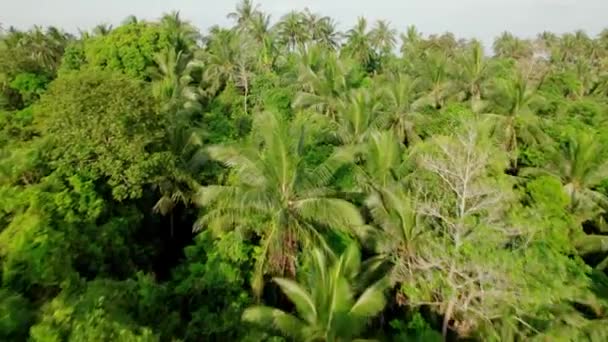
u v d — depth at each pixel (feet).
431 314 49.73
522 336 44.68
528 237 46.70
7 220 46.75
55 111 59.11
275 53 157.07
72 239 46.50
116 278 49.60
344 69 124.16
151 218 71.05
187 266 57.00
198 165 70.59
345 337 38.75
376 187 57.36
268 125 48.98
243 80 128.36
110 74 69.05
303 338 39.19
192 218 75.25
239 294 49.65
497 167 62.18
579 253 63.00
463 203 44.83
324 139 80.12
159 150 65.41
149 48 112.37
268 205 47.62
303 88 117.29
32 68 104.47
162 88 96.99
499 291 41.75
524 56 203.00
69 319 30.83
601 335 44.93
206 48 155.74
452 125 89.76
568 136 91.30
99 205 53.01
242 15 164.25
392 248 51.57
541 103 101.04
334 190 53.16
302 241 50.67
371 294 41.60
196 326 45.19
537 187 65.67
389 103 100.53
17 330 31.81
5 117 72.02
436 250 45.65
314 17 183.32
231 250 52.03
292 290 41.14
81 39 147.43
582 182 72.74
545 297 42.09
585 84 177.58
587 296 48.73
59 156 55.98
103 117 58.13
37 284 38.99
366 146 66.08
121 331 29.78
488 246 43.24
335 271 40.27
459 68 130.52
